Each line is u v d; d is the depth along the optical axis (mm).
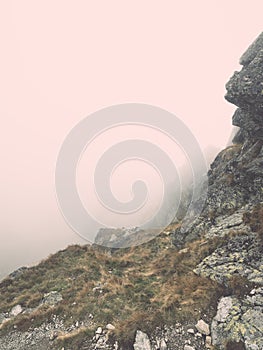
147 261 20250
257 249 14000
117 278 16797
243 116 22922
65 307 14000
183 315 12016
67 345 11453
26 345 12055
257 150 20625
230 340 10094
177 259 17750
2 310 15367
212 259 15203
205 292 12914
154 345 10883
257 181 18719
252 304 11164
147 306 13289
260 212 16250
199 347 10539
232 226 17125
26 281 18234
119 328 11742
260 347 9375
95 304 13977
